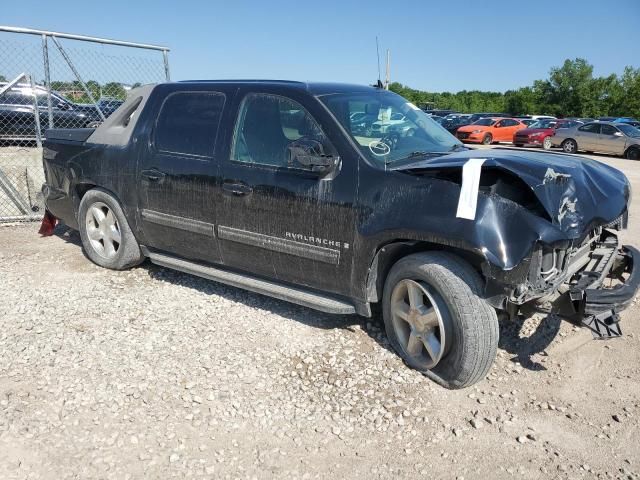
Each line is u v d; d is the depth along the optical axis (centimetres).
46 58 781
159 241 505
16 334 415
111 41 820
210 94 465
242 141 436
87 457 288
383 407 339
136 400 337
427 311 358
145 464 286
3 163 851
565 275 351
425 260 352
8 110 1138
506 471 289
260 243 427
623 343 426
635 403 350
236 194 430
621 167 1845
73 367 371
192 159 460
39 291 500
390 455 300
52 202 607
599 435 319
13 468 278
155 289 509
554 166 358
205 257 477
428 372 368
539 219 324
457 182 343
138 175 498
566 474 288
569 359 400
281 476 282
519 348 414
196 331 427
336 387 357
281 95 422
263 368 377
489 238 322
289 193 403
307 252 402
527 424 327
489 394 355
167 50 873
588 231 358
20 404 329
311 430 317
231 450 299
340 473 286
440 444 309
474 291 338
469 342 338
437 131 464
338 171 384
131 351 394
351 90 444
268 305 475
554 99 6875
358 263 380
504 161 344
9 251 619
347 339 416
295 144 379
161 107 493
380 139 403
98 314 454
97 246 563
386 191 363
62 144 576
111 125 536
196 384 356
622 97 6325
